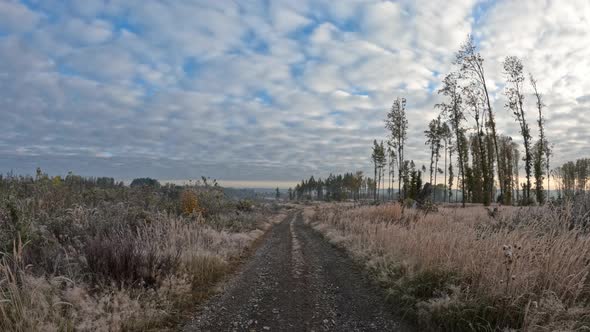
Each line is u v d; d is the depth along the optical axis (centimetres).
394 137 4616
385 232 946
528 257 487
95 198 1118
